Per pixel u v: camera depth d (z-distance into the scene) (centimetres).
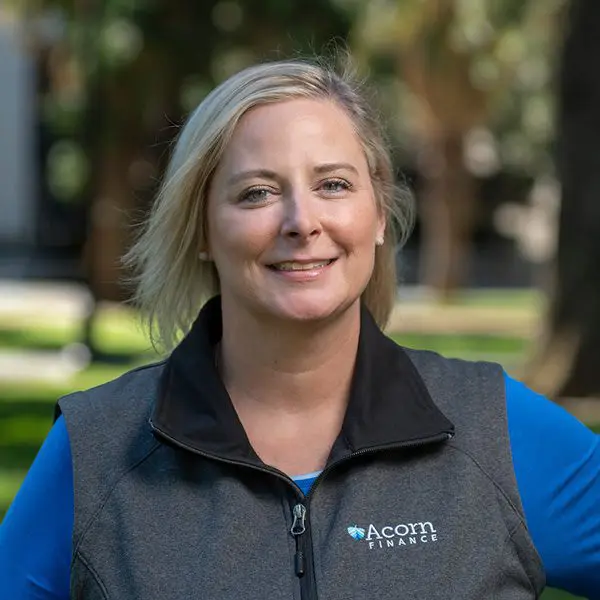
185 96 3209
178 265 504
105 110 3231
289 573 436
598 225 1984
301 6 3005
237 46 3086
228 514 443
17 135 6234
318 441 466
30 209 6256
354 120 477
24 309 4209
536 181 6116
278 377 468
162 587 434
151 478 454
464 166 4762
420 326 3741
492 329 3681
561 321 2020
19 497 470
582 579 456
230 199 459
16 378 2516
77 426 468
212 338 490
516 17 3941
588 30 1955
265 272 454
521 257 6259
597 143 1984
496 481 449
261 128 458
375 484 446
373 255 471
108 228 3291
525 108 5503
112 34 3009
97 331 3378
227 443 450
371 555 434
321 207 452
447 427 449
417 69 4178
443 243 4816
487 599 435
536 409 466
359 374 461
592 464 455
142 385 487
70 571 453
